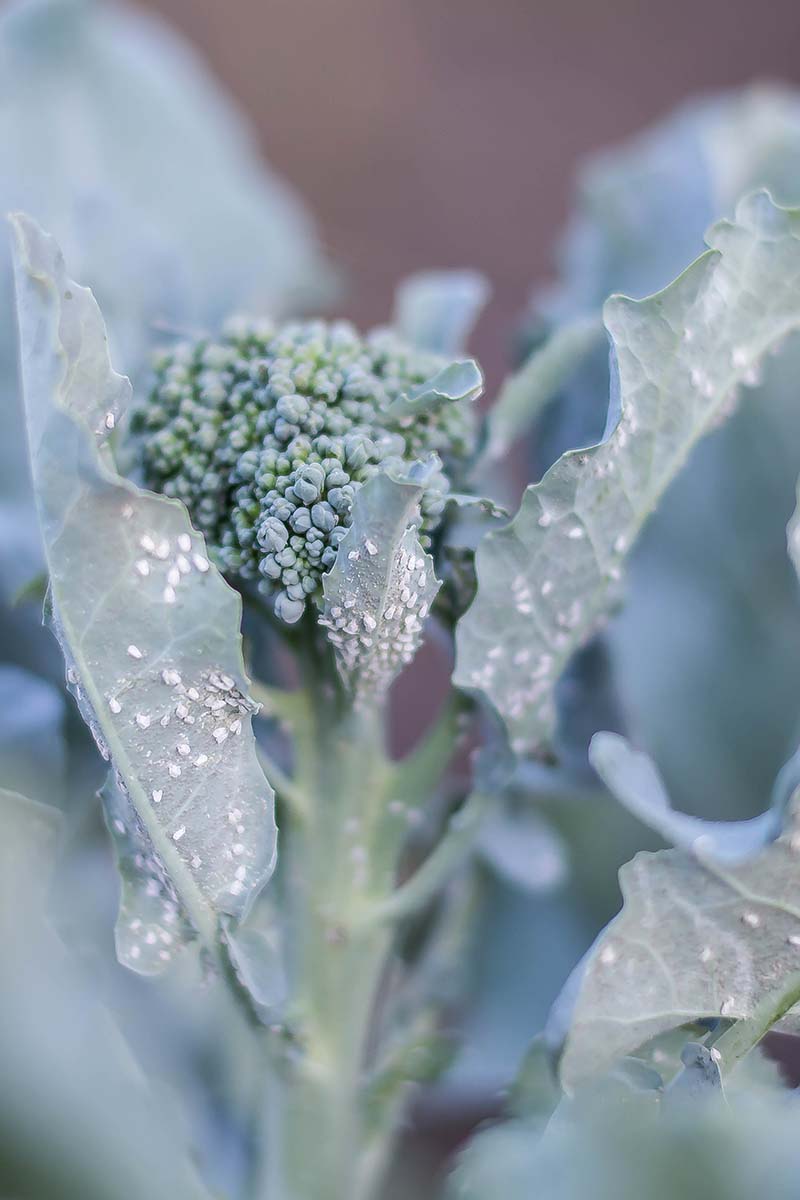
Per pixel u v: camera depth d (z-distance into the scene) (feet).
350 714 0.95
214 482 0.93
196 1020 1.08
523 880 1.10
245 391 0.94
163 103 1.34
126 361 1.07
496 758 0.96
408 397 0.93
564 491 0.92
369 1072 1.01
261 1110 1.01
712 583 1.18
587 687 1.06
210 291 1.32
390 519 0.88
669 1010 0.89
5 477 1.15
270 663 1.00
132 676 0.89
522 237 2.18
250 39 2.26
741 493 1.17
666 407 0.93
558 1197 0.84
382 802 0.97
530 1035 1.18
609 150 2.24
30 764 1.04
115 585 0.88
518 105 2.28
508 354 1.20
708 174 1.19
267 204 1.39
